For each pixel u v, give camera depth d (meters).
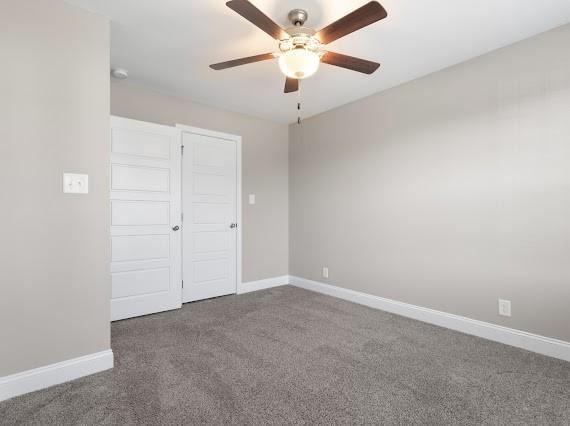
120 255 2.91
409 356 2.15
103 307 1.96
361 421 1.47
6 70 1.65
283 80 2.96
